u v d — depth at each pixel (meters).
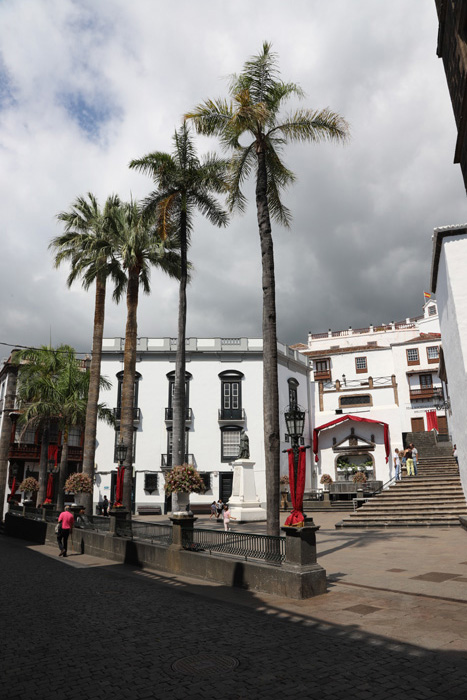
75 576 10.90
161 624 6.39
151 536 12.19
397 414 40.38
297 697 3.98
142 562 12.05
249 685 4.26
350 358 46.19
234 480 25.27
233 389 35.94
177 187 18.41
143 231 19.86
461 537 13.91
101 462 34.28
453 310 14.70
